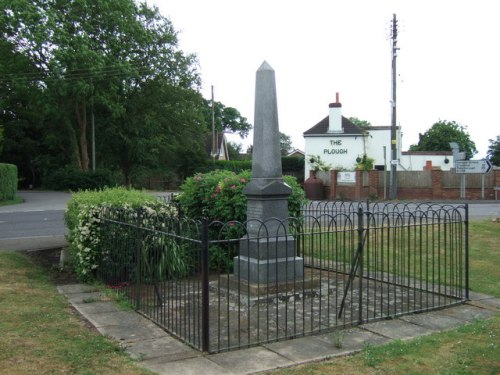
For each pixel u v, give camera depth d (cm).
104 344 483
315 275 813
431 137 6150
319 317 569
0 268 845
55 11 3183
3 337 494
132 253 709
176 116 4291
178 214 885
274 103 729
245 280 702
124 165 4366
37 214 1952
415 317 602
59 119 3844
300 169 4622
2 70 3391
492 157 5684
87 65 3175
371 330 550
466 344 496
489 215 1717
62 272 854
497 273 852
